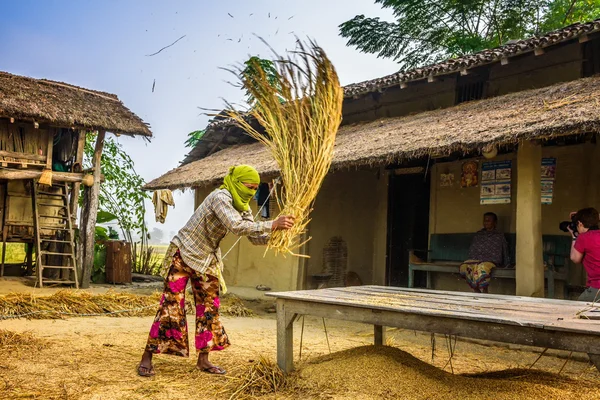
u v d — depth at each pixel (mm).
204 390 3824
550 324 2936
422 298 4148
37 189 12242
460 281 9727
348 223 11000
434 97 11234
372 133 9484
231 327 6980
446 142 6809
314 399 3604
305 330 6930
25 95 11422
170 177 12859
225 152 13930
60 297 7938
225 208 4055
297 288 9906
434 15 20312
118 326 6672
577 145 8281
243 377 3992
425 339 6406
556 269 8086
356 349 4586
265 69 4234
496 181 9164
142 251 16438
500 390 3652
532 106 7211
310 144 4078
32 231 12492
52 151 12898
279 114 4184
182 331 4195
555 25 19062
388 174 11383
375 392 3668
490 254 8180
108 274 13352
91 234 12328
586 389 3826
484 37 20422
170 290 4188
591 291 5504
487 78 10531
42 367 4281
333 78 4078
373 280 11422
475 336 3275
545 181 8273
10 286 11141
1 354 4660
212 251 4250
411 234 11008
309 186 4012
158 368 4406
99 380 3969
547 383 3965
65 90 12680
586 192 8133
